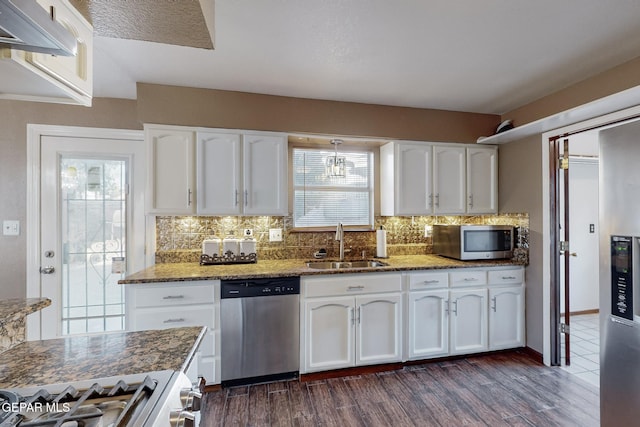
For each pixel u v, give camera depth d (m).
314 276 2.41
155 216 2.70
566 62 2.08
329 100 2.73
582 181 4.01
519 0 1.47
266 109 2.59
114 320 2.65
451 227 2.98
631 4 1.50
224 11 1.55
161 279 2.13
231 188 2.53
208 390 2.23
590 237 4.03
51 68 0.90
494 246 2.91
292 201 3.11
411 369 2.59
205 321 2.22
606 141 1.56
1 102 2.44
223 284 2.25
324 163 3.24
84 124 2.57
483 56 2.01
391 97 2.69
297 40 1.82
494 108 2.96
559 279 2.68
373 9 1.54
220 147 2.51
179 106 2.43
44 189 2.51
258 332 2.31
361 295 2.48
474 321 2.75
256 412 2.02
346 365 2.45
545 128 2.55
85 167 2.60
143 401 0.77
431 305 2.65
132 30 1.16
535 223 2.77
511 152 3.02
